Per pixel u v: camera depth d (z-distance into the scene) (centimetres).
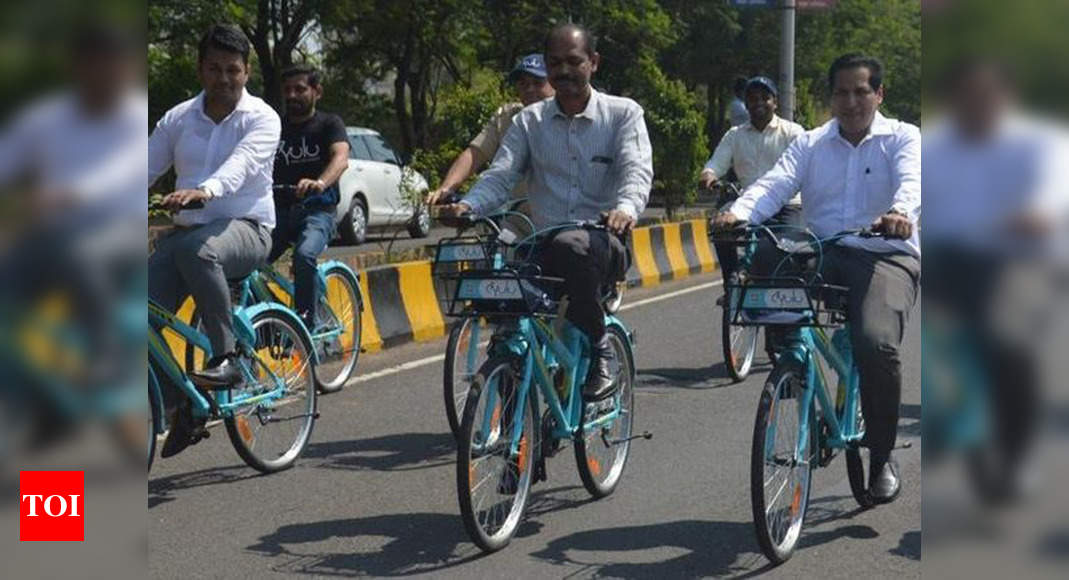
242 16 2284
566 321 586
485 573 529
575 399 598
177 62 2120
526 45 3181
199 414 623
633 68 3259
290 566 539
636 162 601
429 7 2877
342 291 932
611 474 651
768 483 528
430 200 641
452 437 781
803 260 552
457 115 1866
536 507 625
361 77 3192
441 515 616
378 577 525
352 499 644
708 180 986
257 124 634
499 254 634
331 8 2623
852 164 571
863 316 546
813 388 545
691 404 880
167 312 609
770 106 991
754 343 977
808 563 538
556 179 615
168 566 539
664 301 1462
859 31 4006
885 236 525
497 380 551
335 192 863
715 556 550
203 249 607
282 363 693
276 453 700
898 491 605
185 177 641
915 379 914
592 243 576
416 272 1184
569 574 527
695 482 671
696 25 3850
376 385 947
